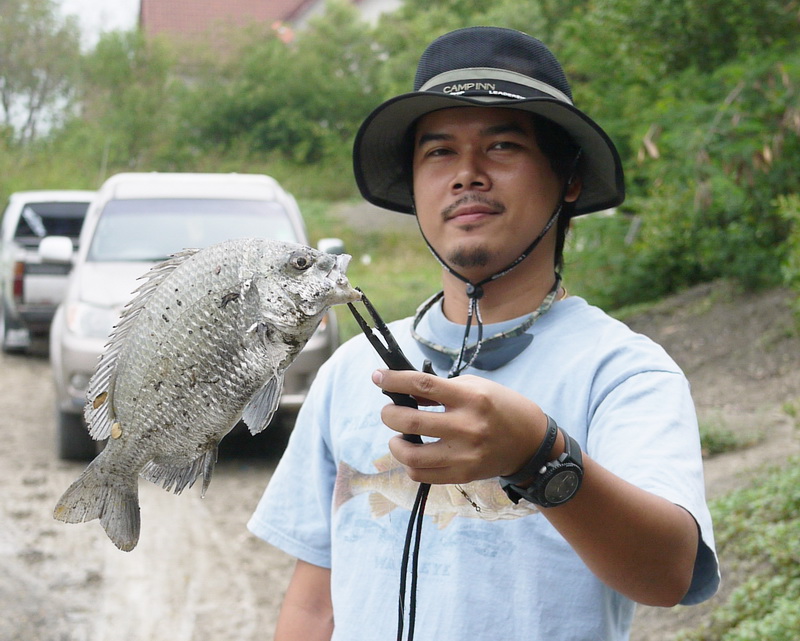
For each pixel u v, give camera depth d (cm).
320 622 214
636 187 1137
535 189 195
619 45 1001
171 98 3328
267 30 3566
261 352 148
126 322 154
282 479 223
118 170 2967
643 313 1038
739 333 902
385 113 204
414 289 1611
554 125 197
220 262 151
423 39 2303
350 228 2288
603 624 176
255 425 149
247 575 543
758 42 875
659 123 866
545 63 200
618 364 184
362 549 196
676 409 174
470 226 194
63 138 3155
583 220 1115
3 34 3231
